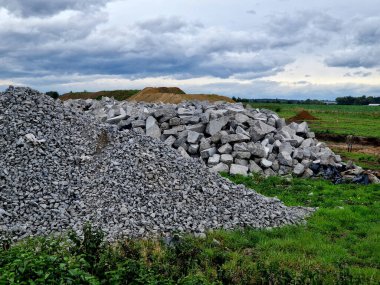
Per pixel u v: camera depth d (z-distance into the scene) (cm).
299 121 5969
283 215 1566
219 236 1326
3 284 681
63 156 1683
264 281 998
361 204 1838
